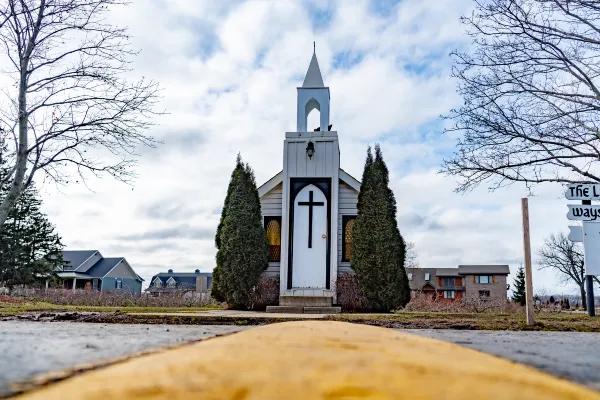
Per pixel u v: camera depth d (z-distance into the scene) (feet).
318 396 4.76
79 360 8.57
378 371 5.74
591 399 5.38
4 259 132.87
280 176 55.21
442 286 244.22
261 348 7.76
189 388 5.05
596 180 42.06
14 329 19.39
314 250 52.03
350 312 47.73
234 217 51.29
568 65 39.29
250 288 50.24
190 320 28.86
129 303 73.56
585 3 36.73
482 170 42.65
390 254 48.67
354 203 53.98
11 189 38.27
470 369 6.29
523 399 4.73
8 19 37.70
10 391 5.59
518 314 41.68
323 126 56.49
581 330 24.62
